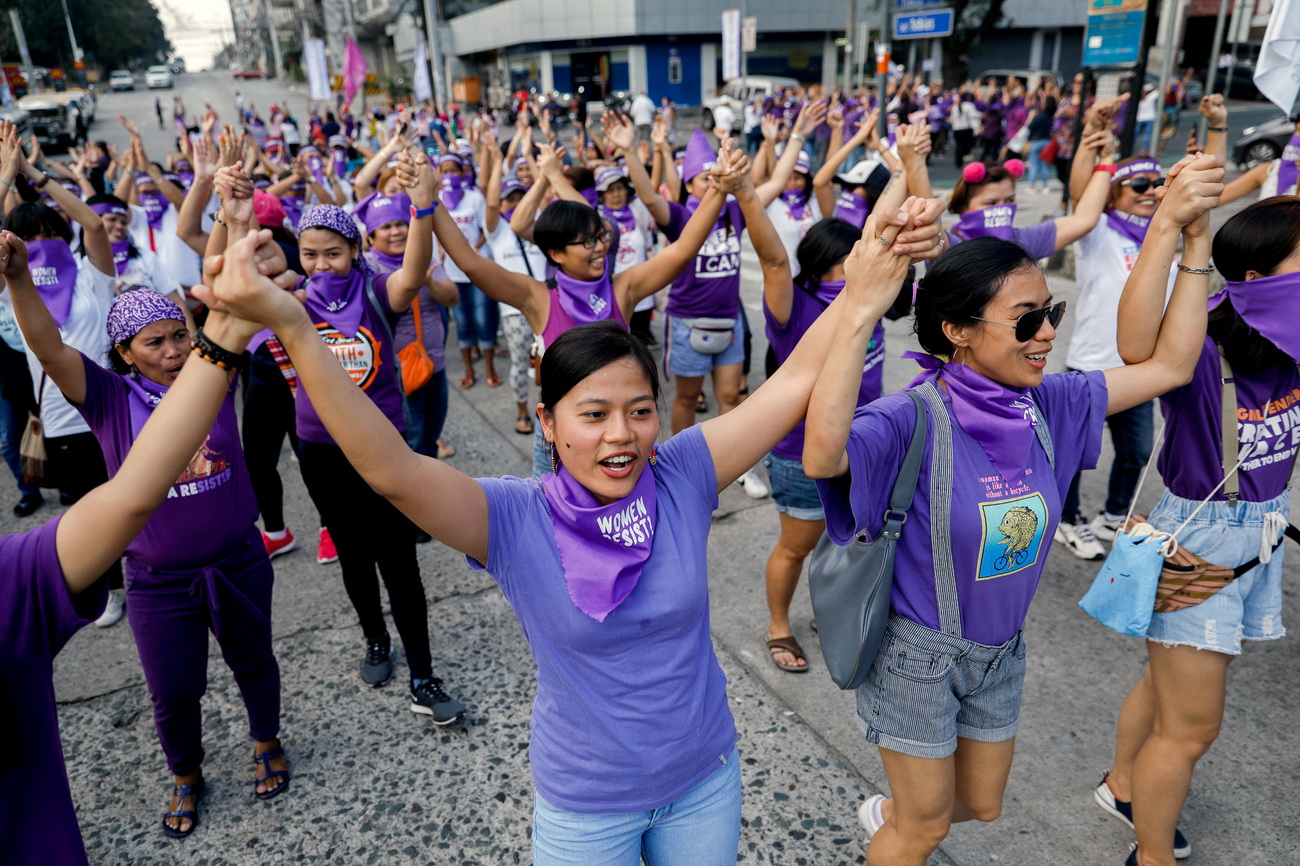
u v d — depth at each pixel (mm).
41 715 1372
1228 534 2156
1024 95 21750
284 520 4988
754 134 22266
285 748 3107
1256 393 2123
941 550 1835
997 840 2602
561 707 1604
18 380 4652
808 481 3119
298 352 1316
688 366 4875
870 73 32625
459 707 3150
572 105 33719
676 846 1683
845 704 3234
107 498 1314
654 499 1580
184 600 2580
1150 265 1958
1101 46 9094
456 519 1484
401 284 3084
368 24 62094
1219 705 2240
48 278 3941
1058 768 2883
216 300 1275
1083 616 3744
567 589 1510
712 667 1698
